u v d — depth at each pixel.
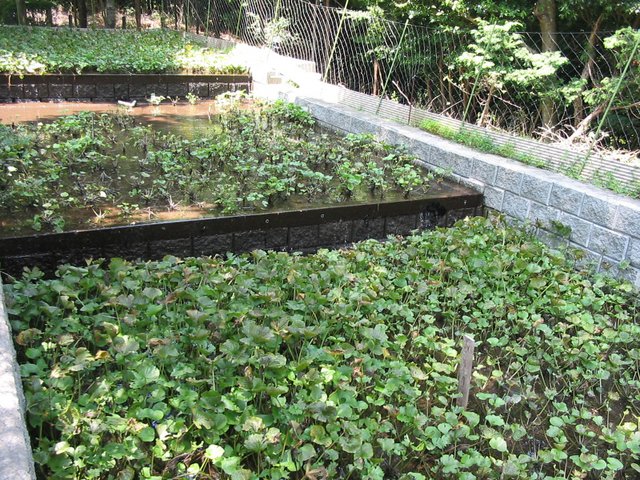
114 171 5.21
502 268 4.07
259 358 2.74
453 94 8.83
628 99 6.71
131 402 2.68
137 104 8.71
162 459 2.38
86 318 3.18
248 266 3.78
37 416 2.36
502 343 3.40
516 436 2.69
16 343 2.97
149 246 4.12
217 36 13.69
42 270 3.85
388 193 5.21
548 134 7.05
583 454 2.61
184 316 3.28
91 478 2.21
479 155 5.51
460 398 2.90
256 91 9.66
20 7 15.00
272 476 2.33
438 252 4.32
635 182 4.48
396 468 2.62
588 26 8.16
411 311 3.53
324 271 3.73
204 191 4.87
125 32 14.09
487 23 7.65
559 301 3.67
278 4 10.65
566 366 3.30
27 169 5.06
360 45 9.49
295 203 4.77
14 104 8.16
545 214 4.81
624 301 3.99
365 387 2.93
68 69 8.53
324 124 7.65
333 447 2.55
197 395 2.62
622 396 3.26
